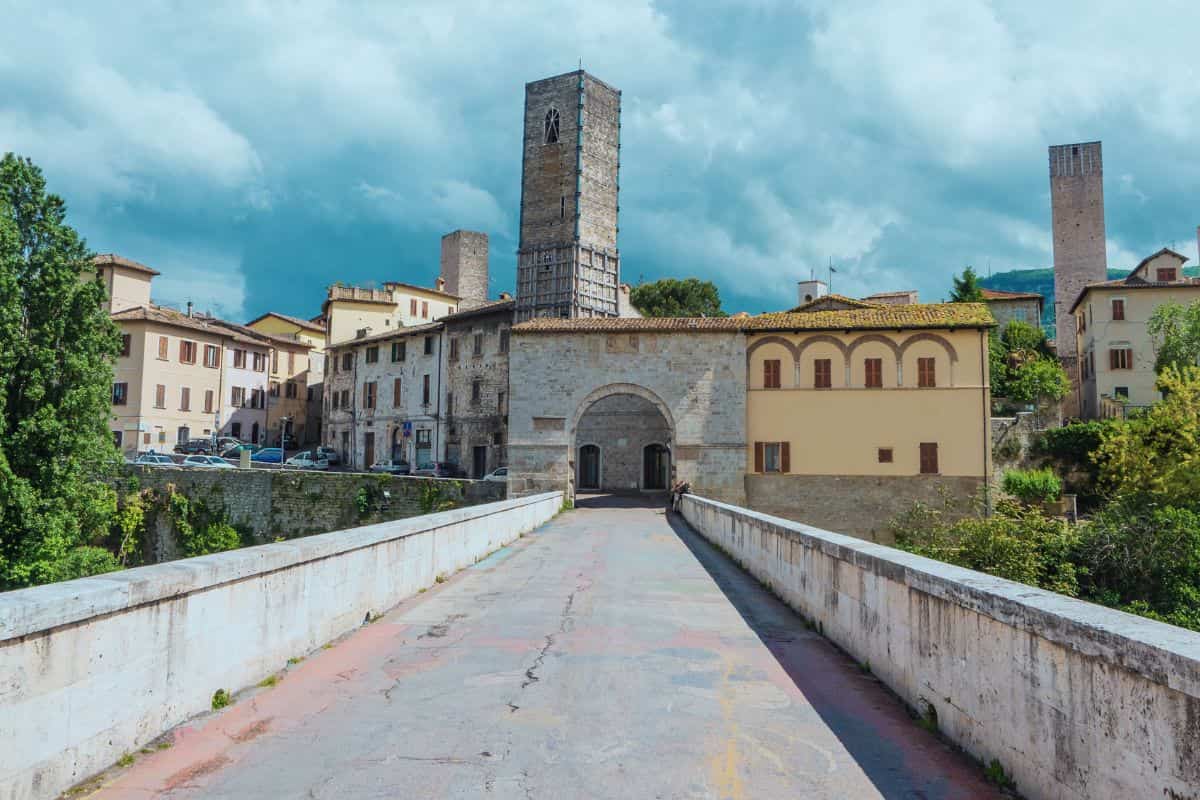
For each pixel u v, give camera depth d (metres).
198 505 51.97
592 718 6.91
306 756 6.00
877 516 41.75
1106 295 60.03
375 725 6.71
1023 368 58.47
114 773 5.65
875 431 42.19
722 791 5.39
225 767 5.79
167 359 67.00
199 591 6.92
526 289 62.12
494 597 13.45
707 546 24.08
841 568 9.78
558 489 43.75
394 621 11.24
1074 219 92.12
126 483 53.16
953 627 6.36
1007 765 5.44
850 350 42.75
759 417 43.38
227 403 72.75
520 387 44.62
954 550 34.16
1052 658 4.88
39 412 34.12
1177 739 3.75
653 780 5.57
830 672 8.56
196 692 6.90
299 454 69.25
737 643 9.99
